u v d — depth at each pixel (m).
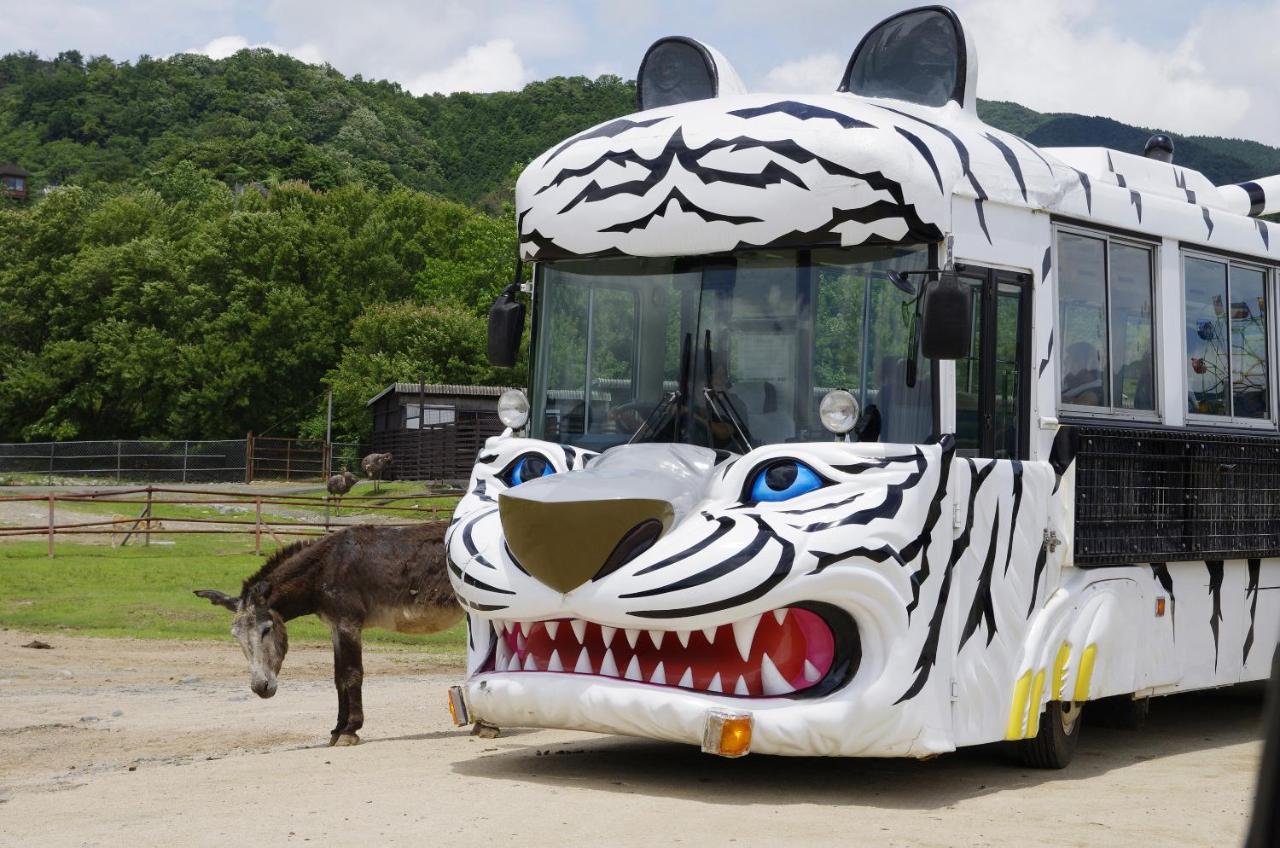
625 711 7.52
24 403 78.81
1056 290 9.04
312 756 9.54
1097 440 9.02
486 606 7.90
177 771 8.85
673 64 10.47
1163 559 9.61
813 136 7.93
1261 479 10.80
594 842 6.37
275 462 61.44
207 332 77.81
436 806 7.27
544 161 8.92
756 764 8.98
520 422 8.87
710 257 8.30
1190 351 10.48
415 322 71.62
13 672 15.26
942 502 7.64
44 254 84.00
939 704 7.58
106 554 27.98
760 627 7.45
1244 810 7.57
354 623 10.43
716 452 8.02
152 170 132.88
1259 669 10.81
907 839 6.56
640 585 7.33
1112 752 9.91
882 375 7.85
